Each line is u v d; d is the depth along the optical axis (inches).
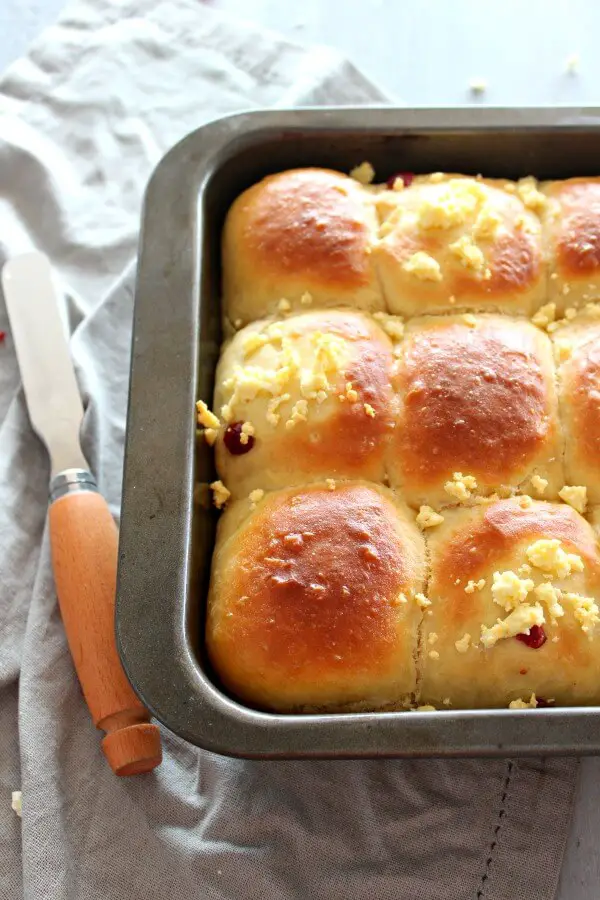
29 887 21.4
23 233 27.0
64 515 22.8
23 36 29.7
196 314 21.9
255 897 21.3
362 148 23.6
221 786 21.9
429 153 23.6
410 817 21.8
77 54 28.7
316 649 20.1
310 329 21.9
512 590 20.1
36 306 25.1
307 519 20.7
